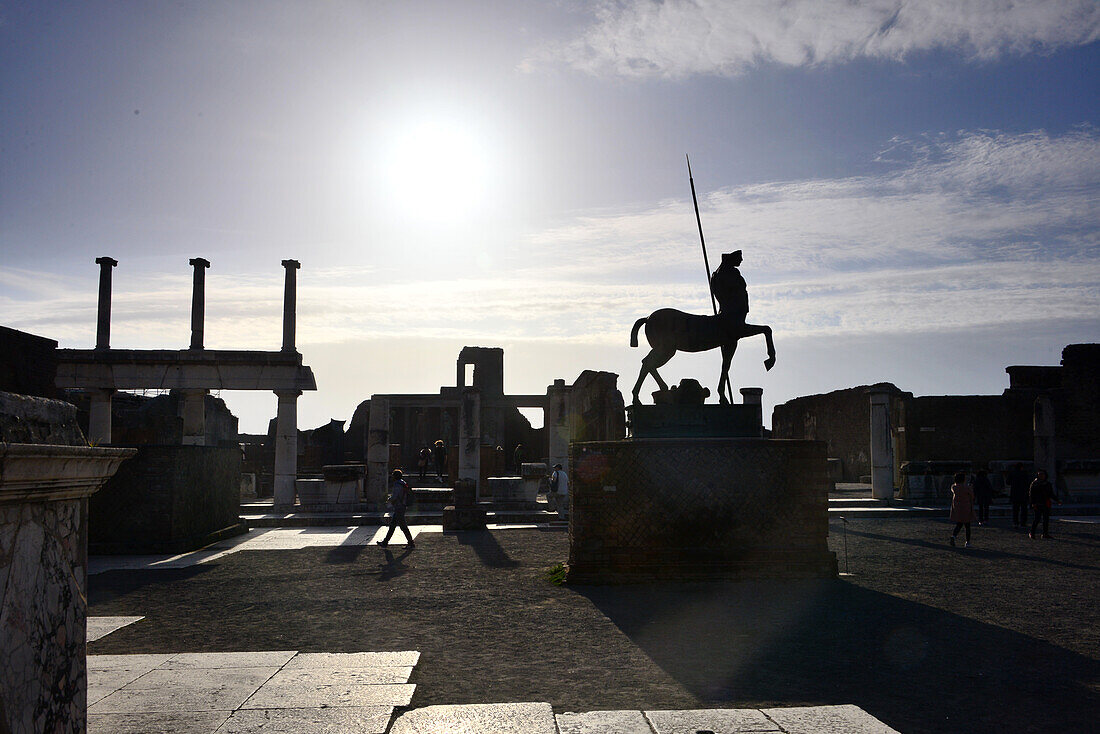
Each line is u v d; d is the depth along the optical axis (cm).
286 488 2578
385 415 2684
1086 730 600
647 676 749
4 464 322
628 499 1327
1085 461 2981
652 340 1455
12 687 344
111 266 2641
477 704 657
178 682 717
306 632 945
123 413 3634
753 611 1062
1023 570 1429
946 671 765
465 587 1266
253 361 2572
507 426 5094
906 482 2880
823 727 594
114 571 1479
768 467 1348
